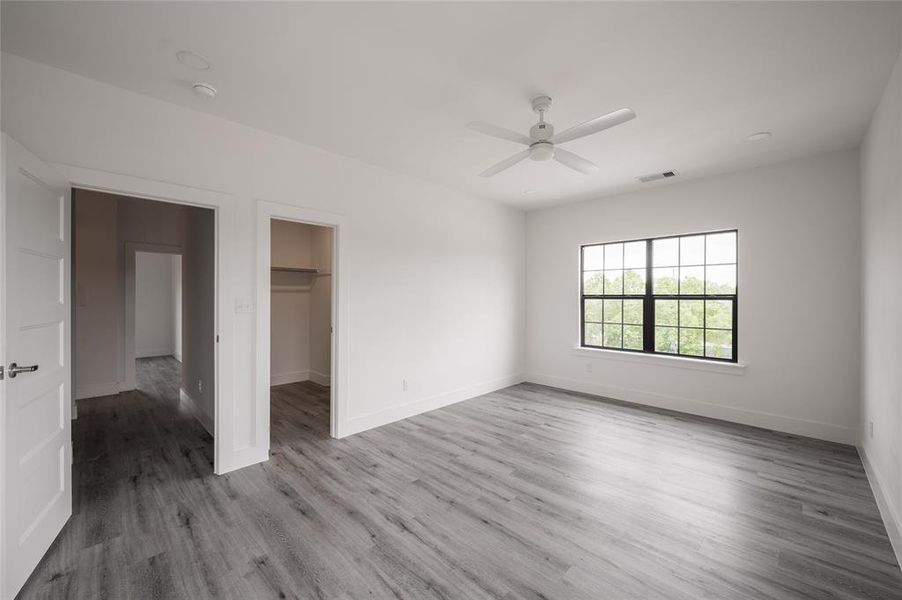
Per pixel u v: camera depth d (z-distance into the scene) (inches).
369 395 150.2
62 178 84.4
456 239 186.7
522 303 229.0
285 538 82.2
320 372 227.8
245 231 117.3
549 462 120.3
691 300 174.9
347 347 142.6
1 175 61.5
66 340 85.0
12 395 63.8
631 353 189.0
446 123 116.2
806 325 143.5
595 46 80.8
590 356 204.1
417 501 97.3
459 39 79.0
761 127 118.0
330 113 110.1
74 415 161.8
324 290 224.2
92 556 75.8
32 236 71.6
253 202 119.0
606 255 203.2
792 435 144.0
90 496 98.5
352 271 144.2
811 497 99.8
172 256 333.1
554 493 101.6
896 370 87.2
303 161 130.2
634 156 141.6
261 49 82.1
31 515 70.6
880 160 102.1
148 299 327.9
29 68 84.9
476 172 160.4
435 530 85.4
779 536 83.6
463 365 191.5
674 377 175.3
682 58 84.7
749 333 155.7
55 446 80.1
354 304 144.9
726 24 73.8
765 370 152.2
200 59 85.3
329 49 82.2
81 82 91.1
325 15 71.9
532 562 75.3
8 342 62.7
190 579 70.2
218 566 73.7
